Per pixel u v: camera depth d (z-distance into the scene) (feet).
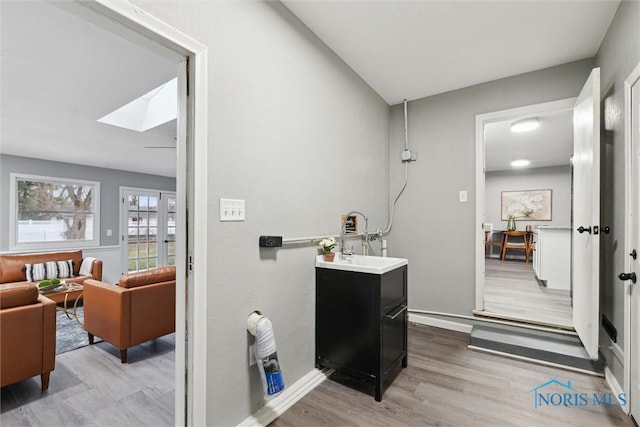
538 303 11.28
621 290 5.85
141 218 20.38
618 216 6.03
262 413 5.35
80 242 17.46
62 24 5.40
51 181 16.43
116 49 6.23
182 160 4.45
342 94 8.10
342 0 5.93
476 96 9.61
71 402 6.20
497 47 7.57
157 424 5.54
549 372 6.98
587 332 6.88
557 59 8.13
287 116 6.13
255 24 5.39
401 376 6.84
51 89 7.97
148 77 7.39
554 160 20.98
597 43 7.36
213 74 4.60
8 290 6.34
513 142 16.10
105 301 8.36
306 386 6.27
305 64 6.68
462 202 9.83
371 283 6.03
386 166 10.94
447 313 10.02
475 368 7.19
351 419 5.36
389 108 11.24
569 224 22.63
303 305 6.54
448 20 6.55
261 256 5.50
